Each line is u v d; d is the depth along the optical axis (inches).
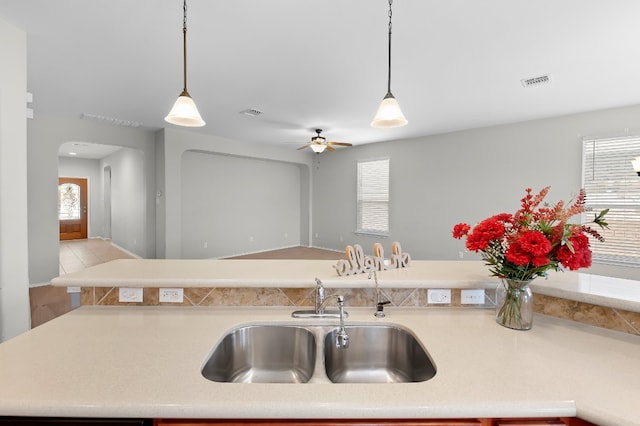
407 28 90.9
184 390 32.0
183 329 48.0
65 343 42.5
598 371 35.9
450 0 78.2
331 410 30.1
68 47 102.8
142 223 230.8
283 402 30.5
